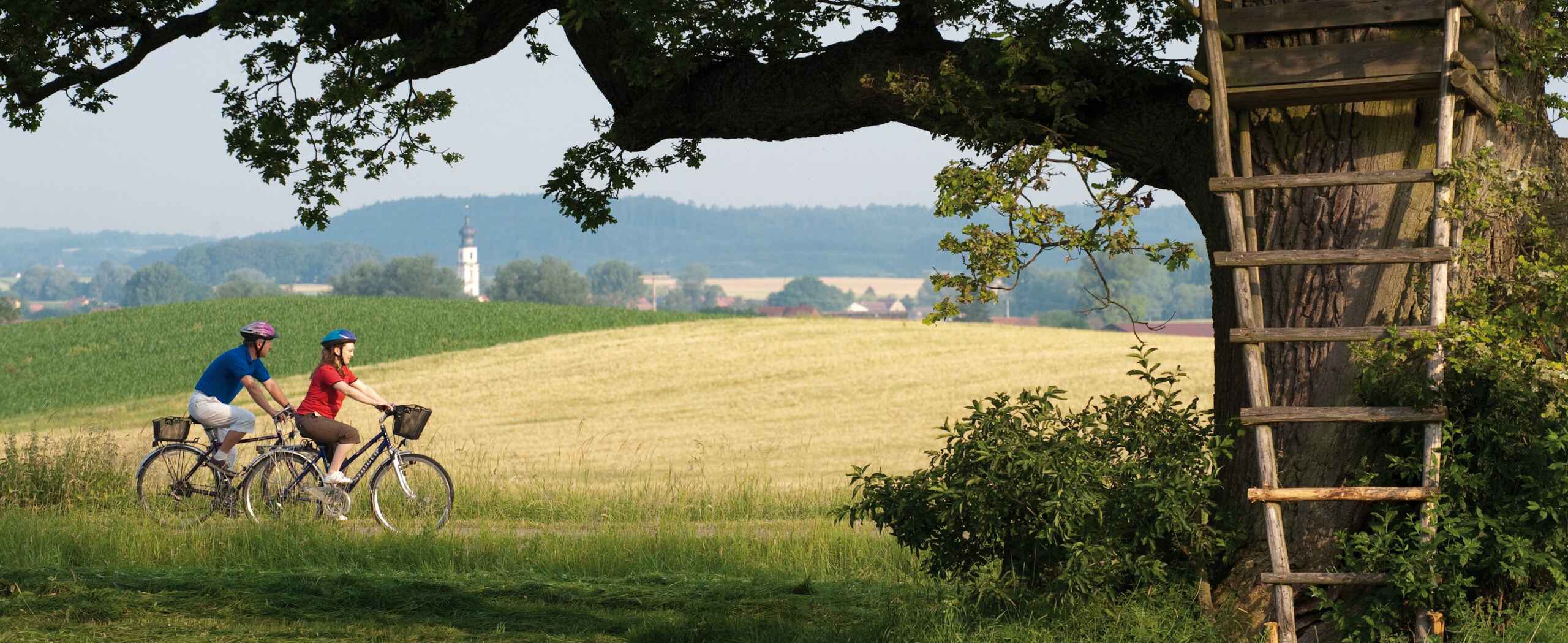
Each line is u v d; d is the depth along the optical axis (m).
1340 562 7.63
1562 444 6.70
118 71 10.42
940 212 7.92
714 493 19.03
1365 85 7.27
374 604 9.52
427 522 14.41
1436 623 6.97
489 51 10.19
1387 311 7.65
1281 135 7.88
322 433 14.27
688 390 52.47
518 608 9.49
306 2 9.17
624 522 16.31
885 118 9.18
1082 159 8.02
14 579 9.96
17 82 10.34
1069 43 8.28
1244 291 7.37
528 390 53.47
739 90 9.56
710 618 8.89
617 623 9.02
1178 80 8.49
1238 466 8.13
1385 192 7.72
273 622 8.78
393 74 10.05
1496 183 7.15
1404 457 7.59
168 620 8.77
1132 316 8.06
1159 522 7.39
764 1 9.42
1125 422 7.89
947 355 58.81
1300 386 7.83
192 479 14.81
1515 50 7.81
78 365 66.31
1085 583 7.34
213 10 9.28
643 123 10.08
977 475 7.56
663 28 9.09
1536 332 7.23
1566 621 6.82
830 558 12.38
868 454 34.91
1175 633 7.11
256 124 10.06
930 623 7.61
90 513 14.20
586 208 11.37
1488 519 6.84
